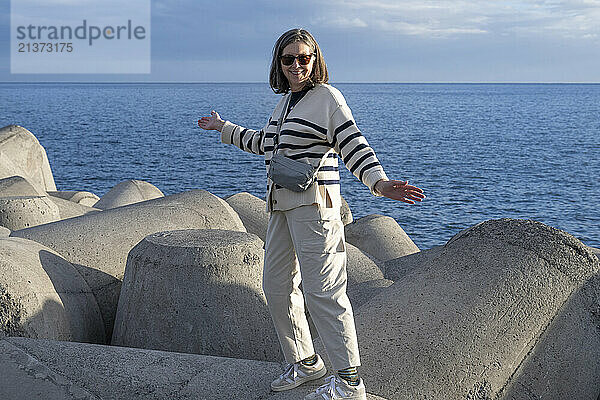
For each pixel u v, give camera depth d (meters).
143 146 50.19
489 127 82.75
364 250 9.06
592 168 40.78
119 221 6.53
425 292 4.50
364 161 3.18
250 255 5.26
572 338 4.41
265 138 3.46
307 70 3.30
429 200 27.27
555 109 139.50
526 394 4.11
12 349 3.84
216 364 4.03
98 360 3.91
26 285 4.56
